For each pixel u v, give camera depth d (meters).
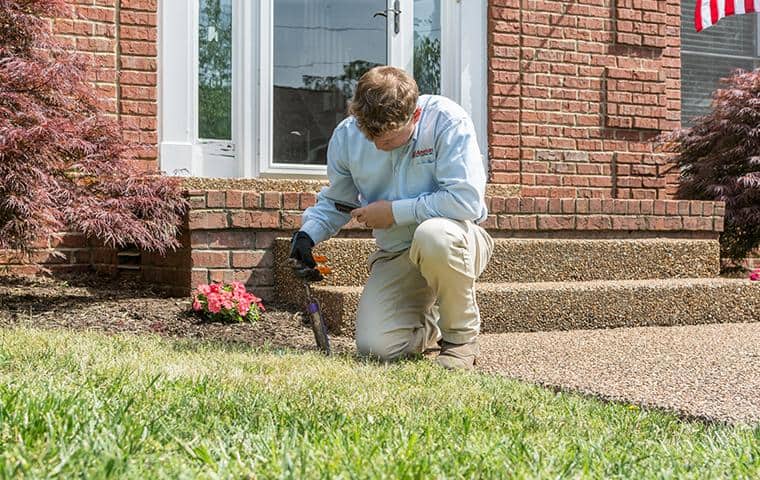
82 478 1.56
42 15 5.11
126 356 3.02
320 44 6.57
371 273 3.77
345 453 1.82
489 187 6.54
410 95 3.21
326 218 3.70
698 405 2.79
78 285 5.32
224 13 6.29
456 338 3.58
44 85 4.66
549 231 5.90
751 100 6.89
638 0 7.23
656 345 4.23
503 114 6.83
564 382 3.19
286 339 4.20
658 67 7.32
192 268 4.92
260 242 5.08
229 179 5.59
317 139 6.57
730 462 2.01
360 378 2.86
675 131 7.29
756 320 5.46
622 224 6.09
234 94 6.32
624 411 2.65
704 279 5.65
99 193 4.81
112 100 5.81
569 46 7.03
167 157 6.00
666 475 1.86
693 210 6.34
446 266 3.40
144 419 2.03
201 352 3.29
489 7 6.82
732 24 9.36
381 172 3.57
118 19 5.84
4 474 1.52
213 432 2.00
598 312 4.97
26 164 4.28
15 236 4.43
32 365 2.72
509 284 5.09
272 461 1.72
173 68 6.03
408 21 6.79
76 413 2.00
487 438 2.10
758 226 7.00
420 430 2.15
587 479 1.77
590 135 7.11
